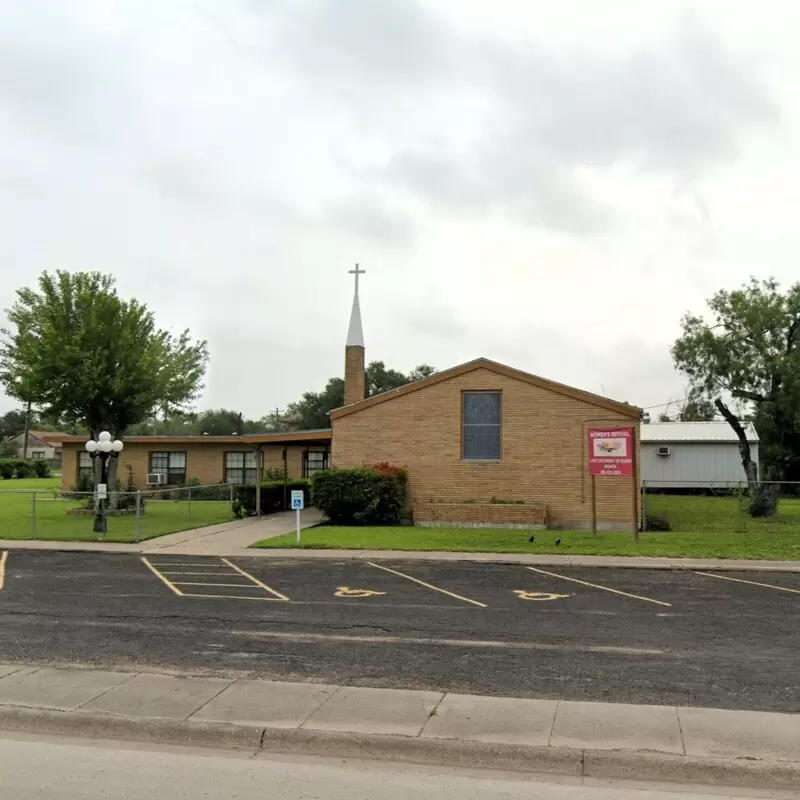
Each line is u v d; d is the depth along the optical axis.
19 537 21.44
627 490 23.55
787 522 25.06
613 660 8.67
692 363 27.23
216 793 5.24
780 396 26.14
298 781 5.48
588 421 24.05
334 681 7.79
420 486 25.02
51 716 6.64
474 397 25.00
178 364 32.47
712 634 10.02
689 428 42.22
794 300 26.50
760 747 5.89
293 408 78.06
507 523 23.81
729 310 27.11
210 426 74.94
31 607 11.90
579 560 16.97
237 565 16.69
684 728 6.31
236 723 6.40
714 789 5.45
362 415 25.55
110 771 5.64
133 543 20.19
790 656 8.87
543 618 11.07
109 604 12.16
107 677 7.83
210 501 35.91
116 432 30.09
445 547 18.72
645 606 12.01
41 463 78.56
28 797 5.16
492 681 7.81
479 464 24.66
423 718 6.55
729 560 17.00
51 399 28.88
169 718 6.52
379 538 20.38
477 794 5.27
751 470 27.58
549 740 6.03
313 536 20.92
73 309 29.45
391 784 5.44
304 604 12.15
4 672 8.03
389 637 9.85
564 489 24.06
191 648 9.23
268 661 8.62
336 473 24.36
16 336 30.31
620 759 5.71
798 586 13.98
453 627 10.45
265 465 38.56
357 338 32.53
